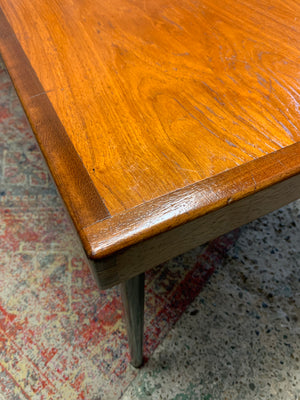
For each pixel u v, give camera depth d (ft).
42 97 2.07
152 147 1.78
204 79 2.18
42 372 2.86
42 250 3.65
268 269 3.53
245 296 3.34
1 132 4.84
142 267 1.61
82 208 1.51
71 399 2.73
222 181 1.62
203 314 3.22
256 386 2.81
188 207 1.51
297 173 1.70
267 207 1.84
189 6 2.86
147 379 2.84
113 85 2.15
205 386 2.81
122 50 2.41
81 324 3.14
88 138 1.83
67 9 2.84
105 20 2.71
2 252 3.62
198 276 3.47
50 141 1.82
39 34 2.58
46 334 3.08
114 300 3.30
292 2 2.89
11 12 2.82
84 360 2.93
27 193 4.17
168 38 2.52
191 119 1.93
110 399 2.73
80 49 2.43
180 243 1.62
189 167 1.68
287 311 3.25
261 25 2.64
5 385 2.80
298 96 2.07
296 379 2.84
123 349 3.00
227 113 1.96
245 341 3.05
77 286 3.39
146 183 1.61
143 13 2.78
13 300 3.29
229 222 1.73
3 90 5.49
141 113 1.96
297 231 3.86
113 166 1.69
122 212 1.49
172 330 3.11
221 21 2.69
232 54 2.37
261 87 2.13
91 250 1.37
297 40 2.50
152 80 2.18
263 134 1.85
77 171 1.67
